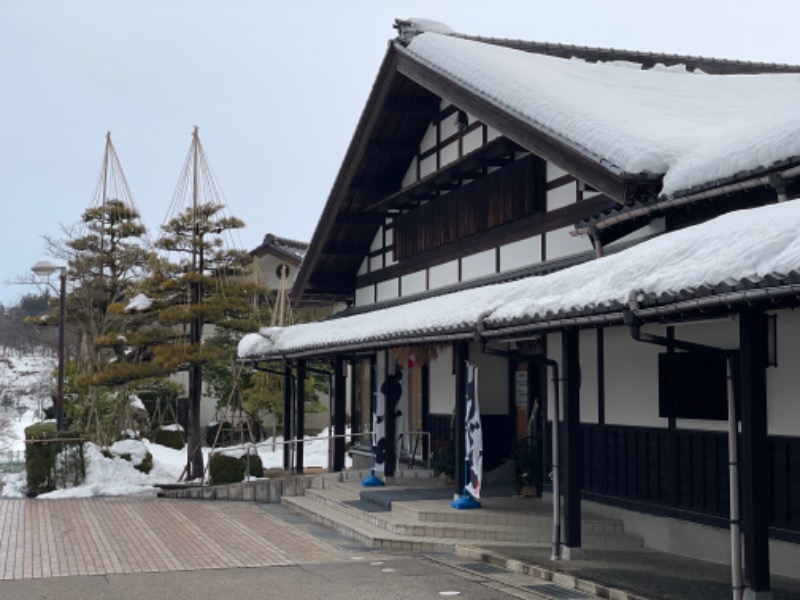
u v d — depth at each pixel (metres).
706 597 7.39
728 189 9.10
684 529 9.86
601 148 10.45
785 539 8.34
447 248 16.36
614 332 11.39
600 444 11.58
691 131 11.18
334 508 14.33
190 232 20.30
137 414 29.16
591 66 15.45
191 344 19.86
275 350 19.03
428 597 8.01
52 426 19.89
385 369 15.64
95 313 25.00
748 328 6.61
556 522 9.48
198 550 11.03
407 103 16.62
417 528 11.41
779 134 8.67
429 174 16.25
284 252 29.67
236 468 18.67
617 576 8.37
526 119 11.58
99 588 8.75
